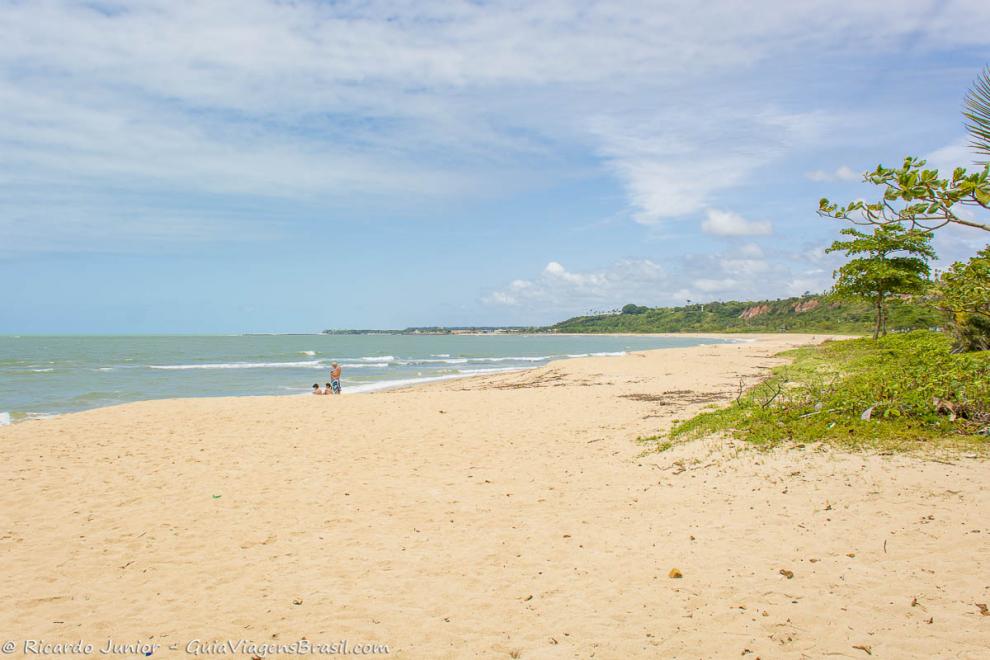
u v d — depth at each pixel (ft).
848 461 24.98
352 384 99.71
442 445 39.04
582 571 18.21
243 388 94.99
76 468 33.35
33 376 115.85
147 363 163.02
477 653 13.76
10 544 21.93
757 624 14.11
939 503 19.66
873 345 96.68
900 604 14.34
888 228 16.63
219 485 29.73
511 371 123.24
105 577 18.99
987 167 14.42
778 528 19.92
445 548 20.80
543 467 32.37
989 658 11.94
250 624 15.65
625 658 13.14
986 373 32.40
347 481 30.32
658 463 30.68
